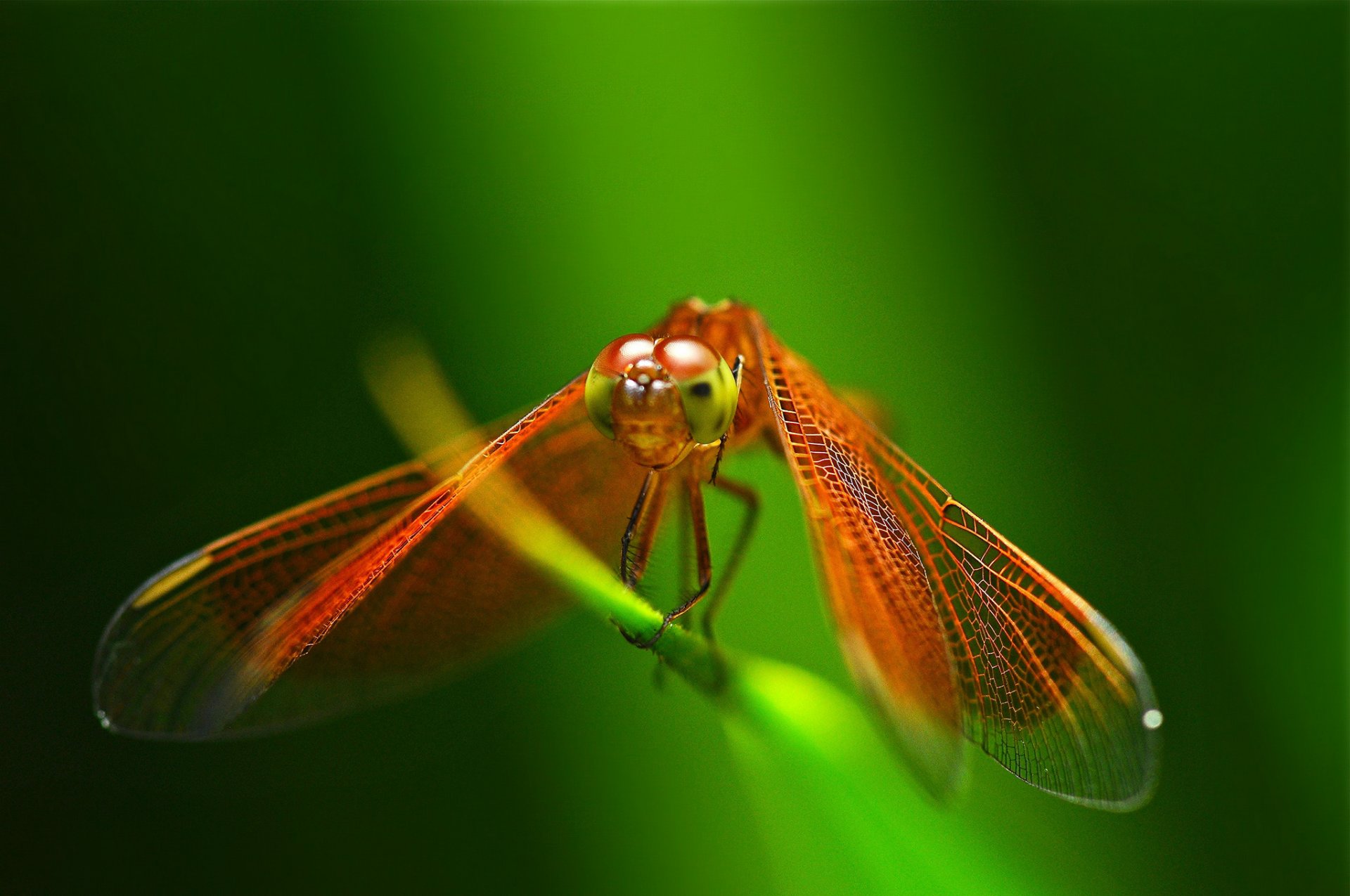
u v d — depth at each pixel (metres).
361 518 0.27
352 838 0.28
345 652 0.28
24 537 0.28
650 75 0.29
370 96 0.29
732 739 0.26
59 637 0.28
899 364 0.28
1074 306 0.29
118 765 0.28
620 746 0.28
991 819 0.27
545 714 0.28
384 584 0.28
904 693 0.26
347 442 0.29
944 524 0.27
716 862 0.27
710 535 0.28
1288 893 0.28
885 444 0.27
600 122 0.29
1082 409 0.28
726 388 0.27
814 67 0.29
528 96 0.29
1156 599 0.28
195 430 0.29
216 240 0.29
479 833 0.28
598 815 0.28
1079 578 0.28
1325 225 0.29
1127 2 0.29
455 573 0.28
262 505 0.29
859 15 0.29
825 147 0.29
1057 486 0.28
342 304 0.29
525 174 0.29
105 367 0.29
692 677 0.26
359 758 0.28
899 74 0.29
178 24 0.29
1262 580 0.28
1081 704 0.26
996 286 0.28
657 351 0.27
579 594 0.27
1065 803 0.28
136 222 0.29
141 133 0.29
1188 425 0.28
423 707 0.28
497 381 0.28
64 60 0.29
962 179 0.29
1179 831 0.28
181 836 0.28
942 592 0.27
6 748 0.28
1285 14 0.29
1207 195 0.29
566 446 0.28
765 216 0.28
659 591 0.28
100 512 0.29
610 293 0.28
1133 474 0.28
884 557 0.27
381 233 0.29
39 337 0.29
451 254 0.29
